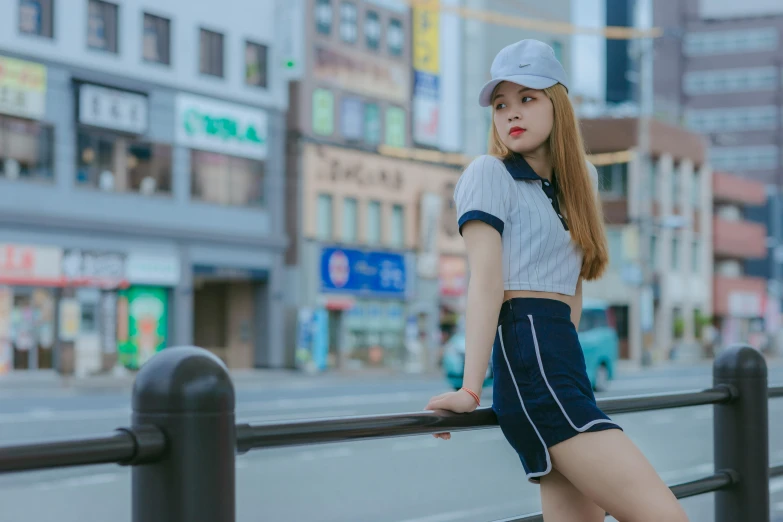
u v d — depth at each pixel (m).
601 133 40.81
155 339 25.81
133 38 25.42
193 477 1.43
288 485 8.38
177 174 26.45
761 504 2.90
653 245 43.97
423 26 34.06
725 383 2.92
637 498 1.92
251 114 28.41
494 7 36.16
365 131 32.09
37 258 23.34
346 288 31.03
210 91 27.30
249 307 29.22
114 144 25.06
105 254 24.62
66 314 23.83
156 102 25.94
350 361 31.09
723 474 2.88
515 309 2.11
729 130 67.75
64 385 21.47
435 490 8.22
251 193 28.52
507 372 2.09
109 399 18.00
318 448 11.20
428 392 20.06
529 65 2.21
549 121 2.23
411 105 33.56
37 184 23.42
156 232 25.62
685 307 46.28
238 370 28.97
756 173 67.19
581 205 2.23
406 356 32.47
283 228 29.45
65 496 7.86
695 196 48.00
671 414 15.93
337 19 31.19
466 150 35.38
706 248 48.50
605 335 19.81
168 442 1.43
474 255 2.09
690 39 68.38
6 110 22.75
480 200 2.11
